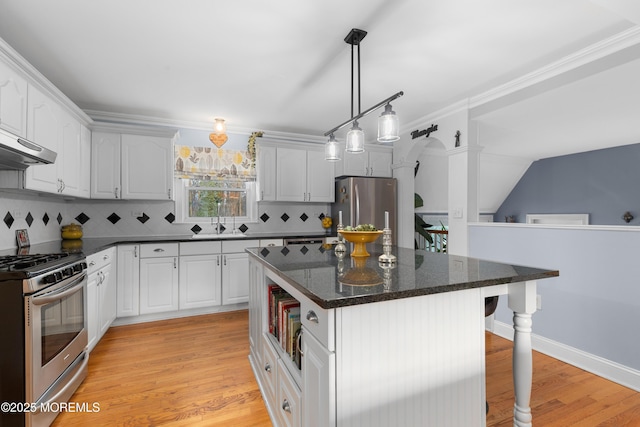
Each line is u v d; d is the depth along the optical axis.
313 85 2.91
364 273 1.47
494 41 2.21
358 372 1.14
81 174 3.11
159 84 2.88
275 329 1.91
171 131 3.66
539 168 6.69
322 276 1.41
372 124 4.16
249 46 2.24
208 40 2.16
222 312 3.78
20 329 1.56
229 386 2.15
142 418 1.81
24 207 2.71
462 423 1.34
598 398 2.01
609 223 5.62
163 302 3.43
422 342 1.26
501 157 6.37
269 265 1.72
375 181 4.48
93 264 2.52
